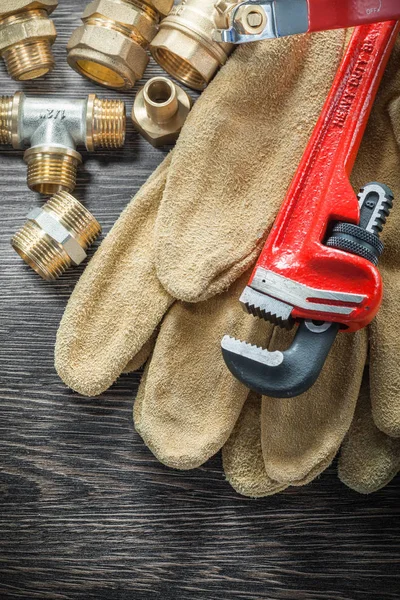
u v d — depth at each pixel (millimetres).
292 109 397
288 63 395
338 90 375
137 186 430
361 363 388
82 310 390
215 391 390
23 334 422
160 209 389
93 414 417
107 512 415
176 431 388
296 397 389
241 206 394
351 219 359
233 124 395
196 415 389
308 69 397
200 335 394
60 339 390
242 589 411
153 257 388
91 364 390
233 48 403
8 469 417
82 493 415
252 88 395
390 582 410
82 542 414
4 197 430
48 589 413
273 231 366
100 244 420
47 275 409
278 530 413
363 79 375
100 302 394
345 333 391
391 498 413
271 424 387
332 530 413
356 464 393
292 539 413
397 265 393
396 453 390
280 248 365
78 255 404
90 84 435
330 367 391
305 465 383
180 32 395
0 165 430
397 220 391
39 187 422
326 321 352
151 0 406
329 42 396
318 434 388
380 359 383
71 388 398
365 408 399
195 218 389
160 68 437
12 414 418
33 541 414
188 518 414
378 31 376
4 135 416
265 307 356
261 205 393
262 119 398
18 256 426
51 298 423
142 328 389
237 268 386
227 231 389
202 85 422
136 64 411
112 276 396
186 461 383
